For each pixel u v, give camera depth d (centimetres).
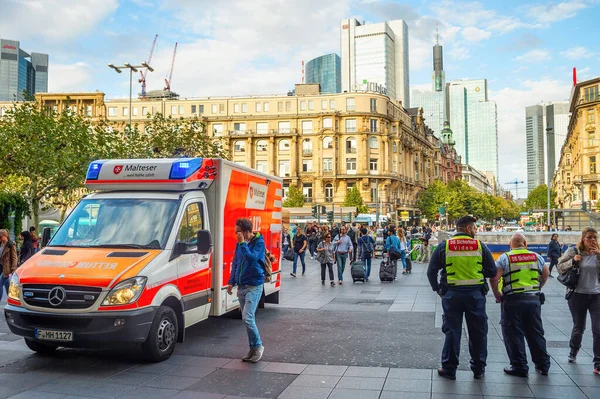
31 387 622
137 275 700
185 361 745
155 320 723
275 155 8000
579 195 7900
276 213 1242
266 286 1184
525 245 670
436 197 9081
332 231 2911
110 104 8069
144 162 862
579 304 693
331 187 7962
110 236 788
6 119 2484
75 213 838
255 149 8038
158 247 766
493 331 939
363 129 7881
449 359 644
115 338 673
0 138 2261
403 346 839
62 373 682
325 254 1728
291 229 3641
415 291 1562
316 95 8019
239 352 802
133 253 744
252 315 739
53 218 2606
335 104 7956
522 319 662
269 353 795
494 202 13400
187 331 964
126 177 859
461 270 636
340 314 1155
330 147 7900
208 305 878
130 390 611
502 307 671
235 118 8019
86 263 718
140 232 786
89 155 2447
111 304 676
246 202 1035
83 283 681
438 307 1250
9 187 2894
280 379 655
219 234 903
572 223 3378
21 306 700
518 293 652
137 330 685
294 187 7625
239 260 748
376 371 689
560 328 948
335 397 585
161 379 655
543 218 7506
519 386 615
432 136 11744
